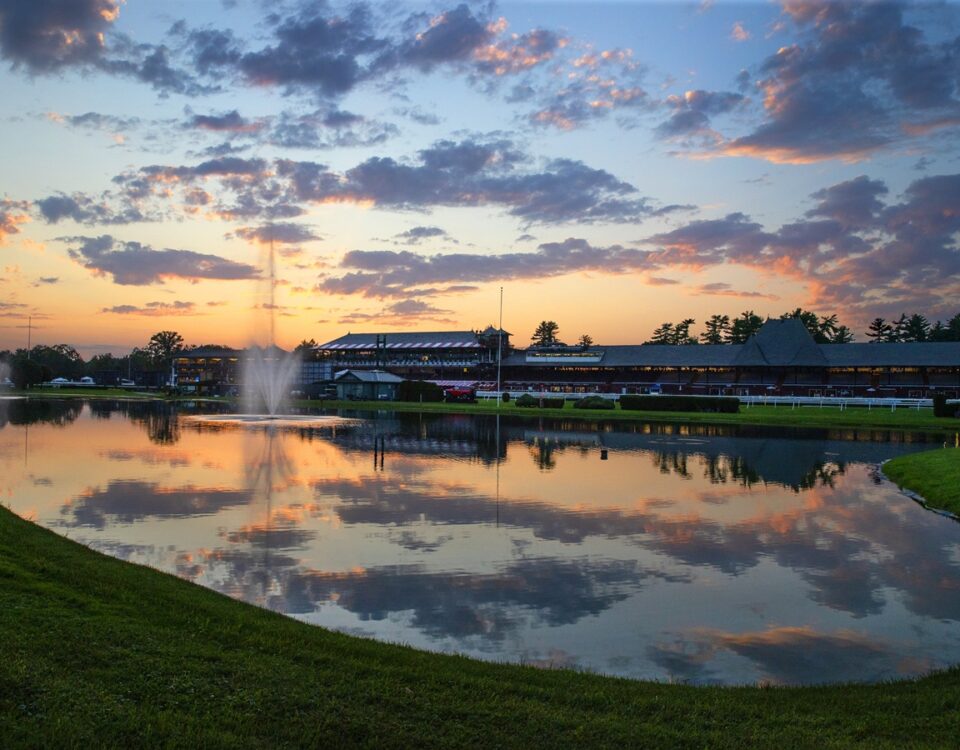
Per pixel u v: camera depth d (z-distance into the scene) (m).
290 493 23.20
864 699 8.85
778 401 82.50
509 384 119.75
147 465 29.25
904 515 21.61
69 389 136.88
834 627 12.03
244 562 14.98
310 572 14.38
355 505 21.39
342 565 14.95
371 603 12.61
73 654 8.34
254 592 13.05
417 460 32.59
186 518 19.14
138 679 7.93
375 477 27.02
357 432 47.31
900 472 29.91
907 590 14.11
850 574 15.15
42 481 24.86
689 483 27.22
